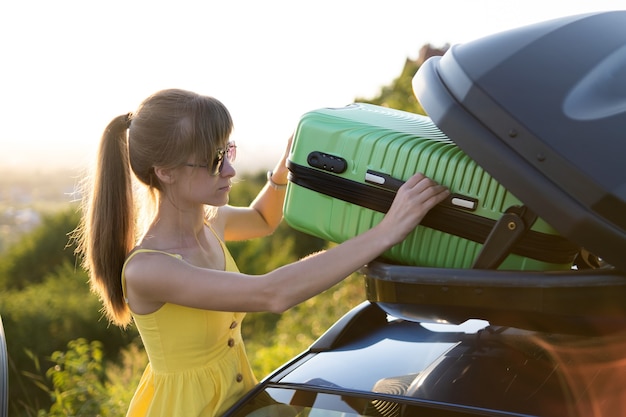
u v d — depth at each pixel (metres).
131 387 5.14
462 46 2.22
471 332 2.34
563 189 1.86
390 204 2.15
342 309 8.34
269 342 8.27
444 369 2.16
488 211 2.07
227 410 2.23
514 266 2.11
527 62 2.05
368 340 2.40
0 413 2.37
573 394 1.99
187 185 2.23
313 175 2.25
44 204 27.70
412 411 2.03
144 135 2.21
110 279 2.36
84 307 15.91
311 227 2.29
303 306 8.80
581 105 1.95
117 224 2.33
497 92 1.98
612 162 1.84
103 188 2.32
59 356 5.21
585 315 1.95
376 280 2.20
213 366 2.33
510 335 2.26
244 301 2.14
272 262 14.88
